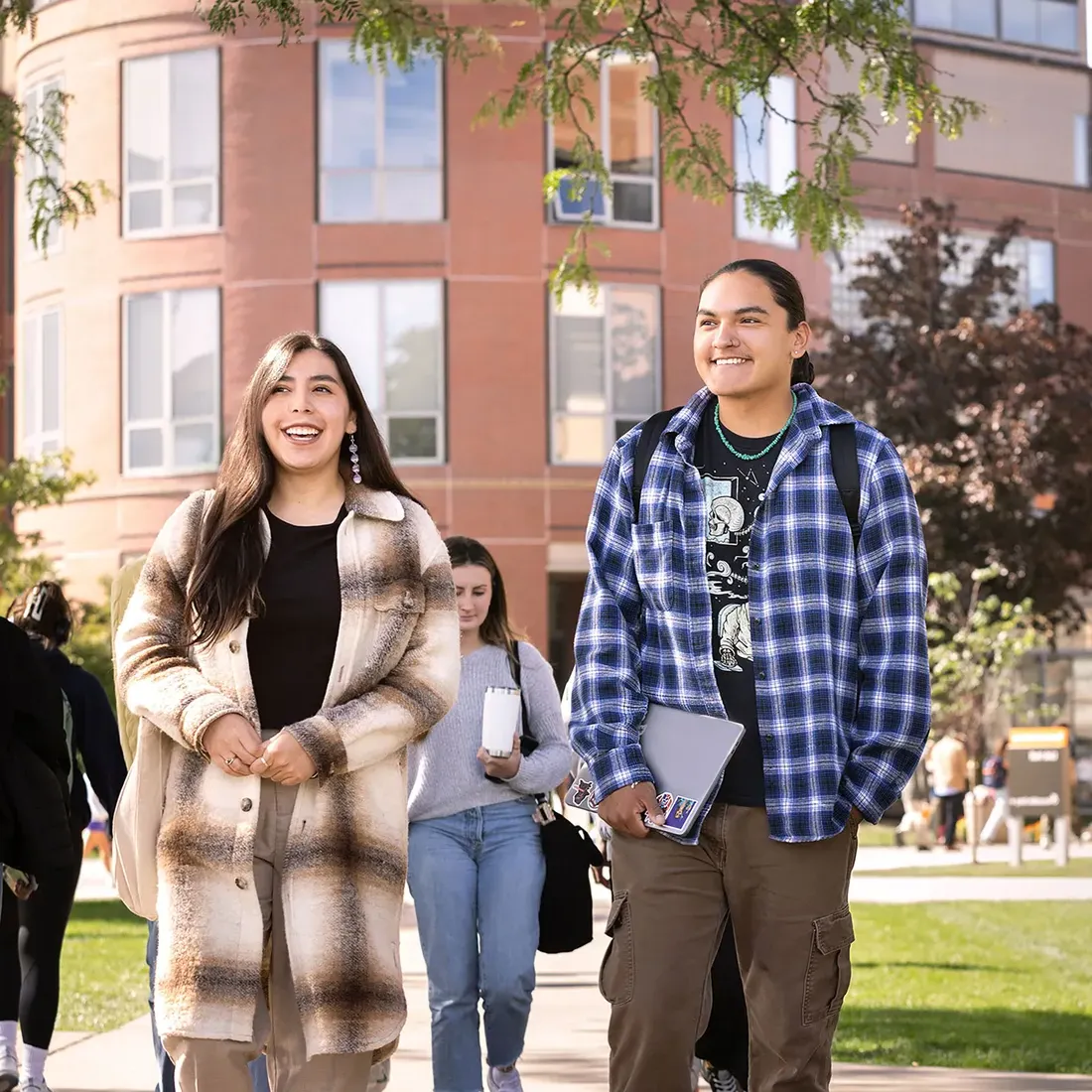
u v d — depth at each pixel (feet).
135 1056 33.45
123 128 122.31
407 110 118.73
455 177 118.62
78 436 124.06
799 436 19.19
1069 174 152.66
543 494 118.62
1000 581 120.37
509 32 117.39
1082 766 120.67
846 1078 30.96
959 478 119.03
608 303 119.34
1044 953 49.73
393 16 39.17
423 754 25.98
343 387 18.61
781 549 18.95
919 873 79.25
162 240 121.39
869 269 133.18
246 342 119.65
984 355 122.52
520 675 26.81
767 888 18.71
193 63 120.78
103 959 50.34
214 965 17.30
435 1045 25.43
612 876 19.52
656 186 120.26
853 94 40.42
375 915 17.71
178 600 18.34
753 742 18.88
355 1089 17.66
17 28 40.32
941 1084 30.32
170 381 121.19
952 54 147.84
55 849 25.14
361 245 118.73
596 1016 39.06
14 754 25.14
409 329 118.73
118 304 122.52
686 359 120.88
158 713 17.47
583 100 42.68
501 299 118.52
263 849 17.75
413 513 18.80
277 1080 18.06
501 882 25.57
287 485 18.57
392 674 18.22
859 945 51.49
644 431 19.99
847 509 19.02
